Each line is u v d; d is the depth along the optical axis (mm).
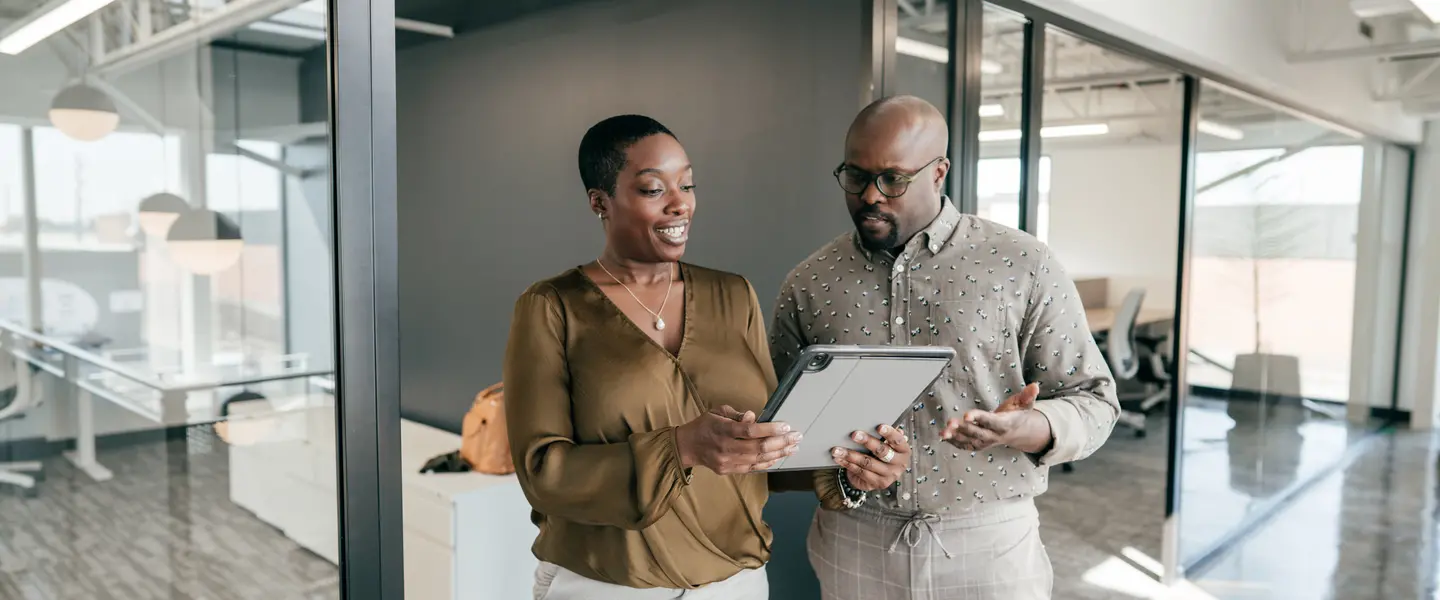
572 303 1291
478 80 3594
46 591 941
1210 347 4145
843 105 2307
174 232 985
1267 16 4074
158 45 965
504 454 2889
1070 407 1510
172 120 978
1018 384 1589
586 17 3092
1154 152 3660
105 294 947
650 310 1321
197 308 1005
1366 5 4297
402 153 4051
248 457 1051
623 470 1178
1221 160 4105
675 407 1277
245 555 1053
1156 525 4070
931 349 1158
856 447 1295
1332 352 5633
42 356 920
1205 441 4066
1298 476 5215
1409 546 4176
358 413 1120
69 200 922
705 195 2727
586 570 1301
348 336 1105
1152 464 4785
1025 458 1582
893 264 1614
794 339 1754
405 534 2805
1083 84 3084
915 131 1519
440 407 3951
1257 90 4359
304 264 1074
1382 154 6051
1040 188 2914
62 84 913
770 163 2521
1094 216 3367
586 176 1312
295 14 1051
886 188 1533
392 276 1141
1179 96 3771
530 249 3424
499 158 3529
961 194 2516
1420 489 5199
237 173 1021
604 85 3047
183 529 1015
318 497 1103
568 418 1270
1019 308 1578
